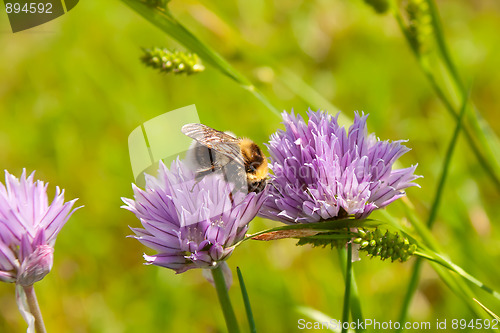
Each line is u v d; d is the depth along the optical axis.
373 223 0.32
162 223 0.31
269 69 0.42
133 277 0.43
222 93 0.53
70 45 0.57
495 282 0.40
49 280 0.42
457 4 0.66
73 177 0.48
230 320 0.32
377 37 0.60
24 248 0.31
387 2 0.39
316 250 0.43
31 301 0.31
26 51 0.57
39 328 0.31
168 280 0.42
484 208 0.44
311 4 0.63
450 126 0.50
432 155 0.48
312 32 0.61
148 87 0.54
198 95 0.53
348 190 0.32
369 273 0.41
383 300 0.41
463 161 0.47
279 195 0.32
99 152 0.50
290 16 0.62
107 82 0.55
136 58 0.56
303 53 0.60
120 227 0.45
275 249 0.43
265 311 0.41
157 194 0.31
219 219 0.31
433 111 0.54
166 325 0.41
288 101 0.53
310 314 0.36
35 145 0.51
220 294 0.32
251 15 0.62
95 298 0.42
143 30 0.59
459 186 0.44
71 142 0.50
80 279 0.43
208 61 0.37
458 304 0.40
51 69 0.56
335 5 0.63
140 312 0.42
